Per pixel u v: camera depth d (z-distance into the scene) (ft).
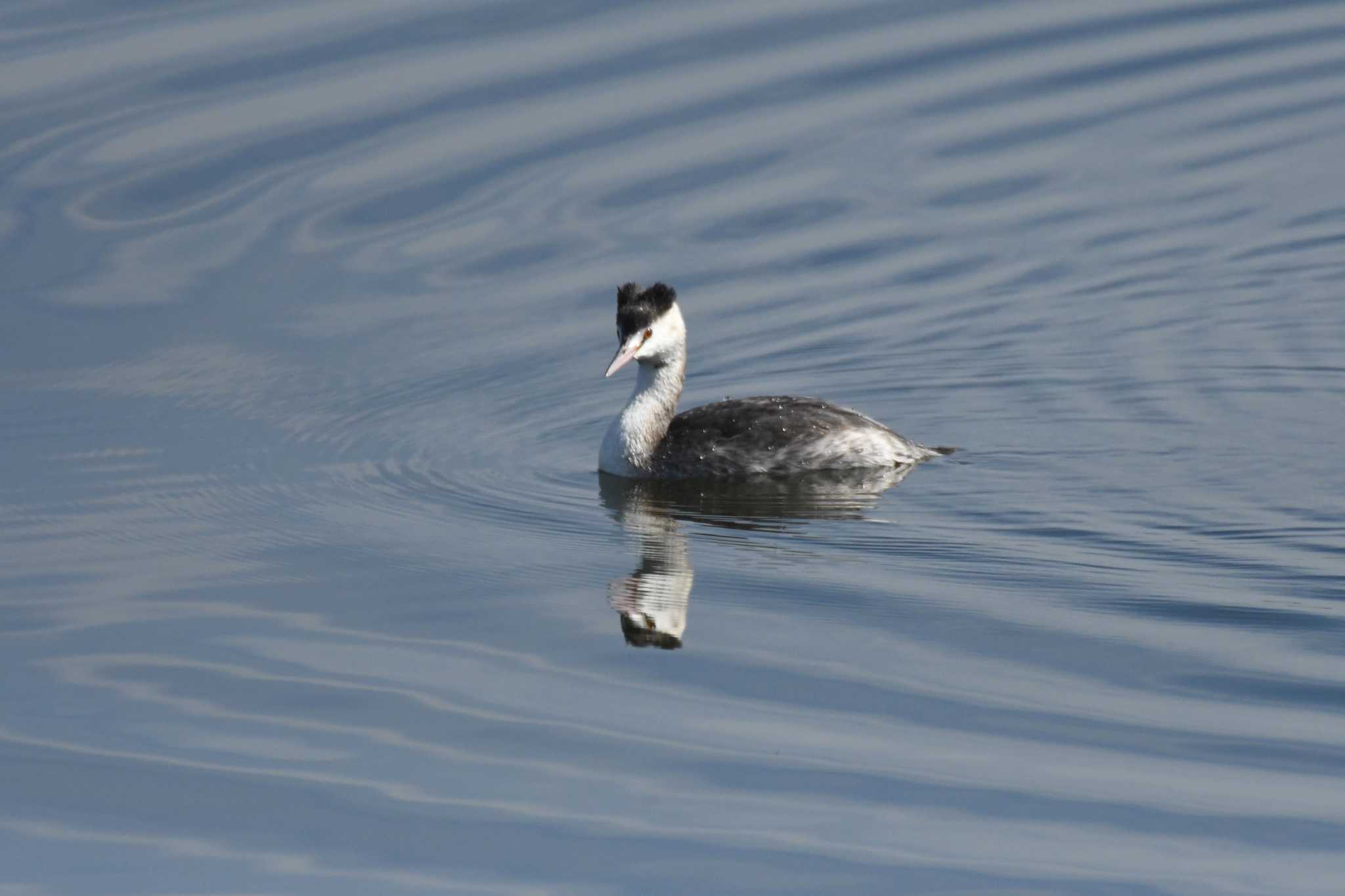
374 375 63.26
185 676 42.32
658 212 73.10
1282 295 66.80
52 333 65.36
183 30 84.58
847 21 87.30
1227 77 84.28
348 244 71.10
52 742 39.11
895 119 79.30
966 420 58.95
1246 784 37.11
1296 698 40.57
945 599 46.11
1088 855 34.55
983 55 85.10
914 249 70.69
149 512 53.06
